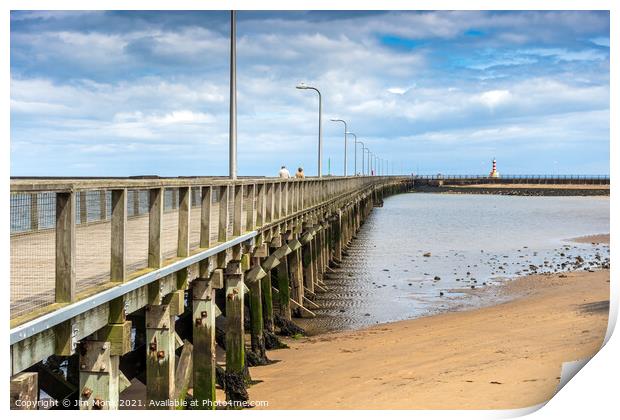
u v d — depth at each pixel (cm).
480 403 1158
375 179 9731
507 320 1997
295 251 2295
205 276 1089
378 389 1293
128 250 1047
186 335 1373
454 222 6862
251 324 1633
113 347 733
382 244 4659
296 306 2222
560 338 1653
